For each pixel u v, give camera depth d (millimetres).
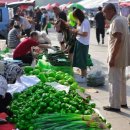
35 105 4234
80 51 9648
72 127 3775
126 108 7445
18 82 5301
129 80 9797
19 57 9117
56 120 3898
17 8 30344
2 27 18984
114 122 6668
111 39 6836
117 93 7105
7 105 4691
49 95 4410
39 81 5469
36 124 3908
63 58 9320
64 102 4352
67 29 11844
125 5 36875
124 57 6918
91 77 9383
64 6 43969
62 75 5922
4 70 5242
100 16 19797
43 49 10547
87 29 9508
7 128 4055
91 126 3797
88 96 5012
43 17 24047
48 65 8203
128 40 6992
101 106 7613
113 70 6988
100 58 14586
